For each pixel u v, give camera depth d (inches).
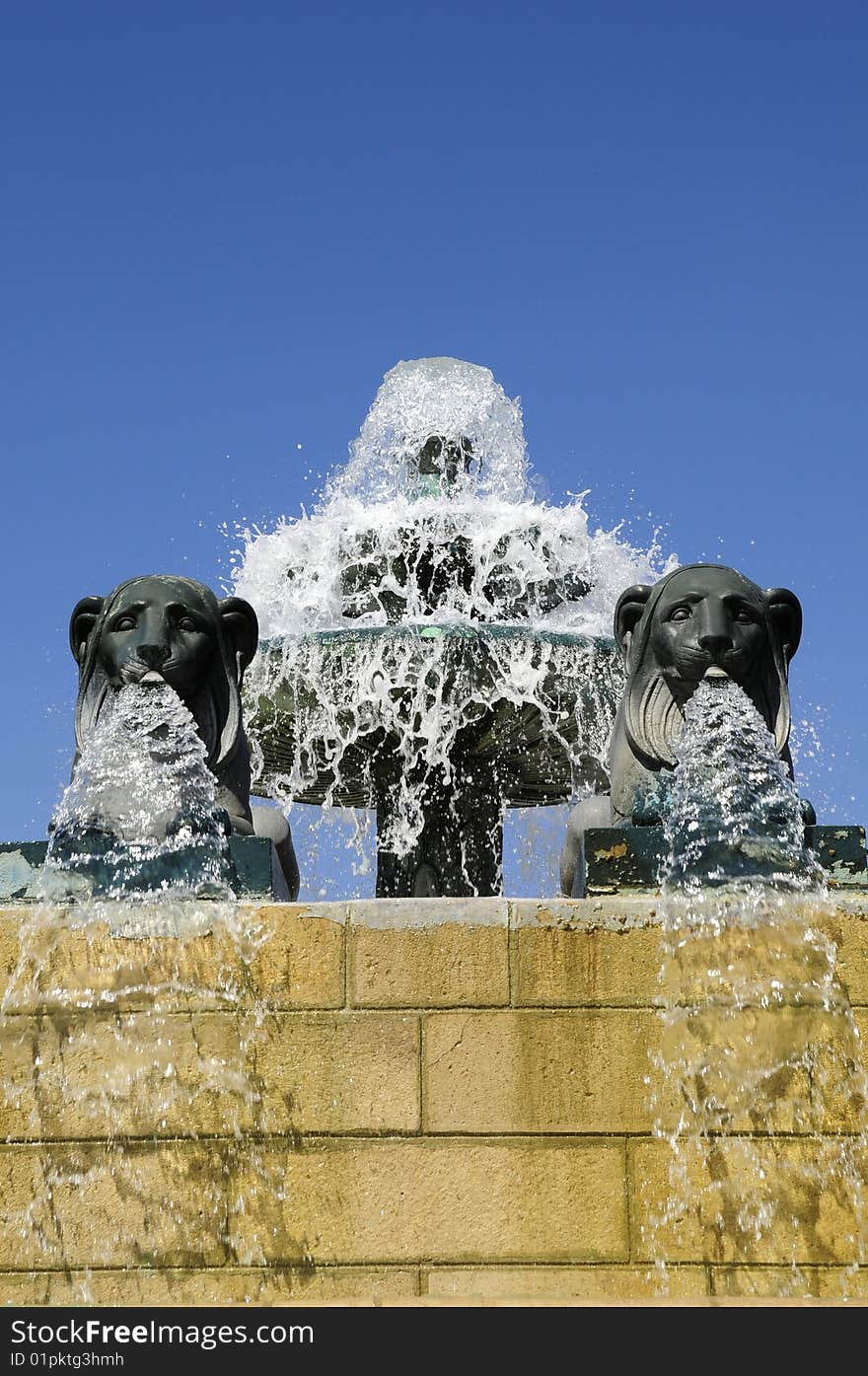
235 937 302.7
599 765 512.4
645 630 341.4
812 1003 299.7
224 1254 288.4
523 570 528.7
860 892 313.9
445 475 574.2
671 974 300.0
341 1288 286.2
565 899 303.9
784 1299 275.7
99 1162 293.3
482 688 490.0
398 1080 294.8
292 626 526.3
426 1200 289.6
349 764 517.7
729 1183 291.4
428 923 301.3
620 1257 287.6
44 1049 298.7
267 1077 295.7
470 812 520.7
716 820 311.1
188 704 336.8
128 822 314.2
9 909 306.0
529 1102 293.7
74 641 345.7
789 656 343.0
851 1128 294.4
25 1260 289.6
